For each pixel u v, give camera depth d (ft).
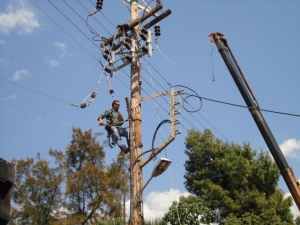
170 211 71.46
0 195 18.97
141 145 40.96
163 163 36.35
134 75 43.88
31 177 94.68
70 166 101.35
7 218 18.81
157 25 48.60
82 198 96.53
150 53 44.78
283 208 89.35
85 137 103.45
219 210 90.84
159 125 40.75
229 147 99.66
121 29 45.98
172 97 43.86
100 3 45.80
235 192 90.33
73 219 92.48
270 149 40.73
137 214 38.19
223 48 44.78
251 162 95.35
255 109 42.29
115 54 45.57
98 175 97.09
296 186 38.93
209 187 93.04
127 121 41.93
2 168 19.01
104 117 41.68
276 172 92.27
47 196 94.63
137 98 42.70
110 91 44.19
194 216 71.10
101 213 95.61
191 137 102.12
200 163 100.27
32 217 90.79
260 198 88.12
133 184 39.22
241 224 83.82
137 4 47.96
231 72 43.96
